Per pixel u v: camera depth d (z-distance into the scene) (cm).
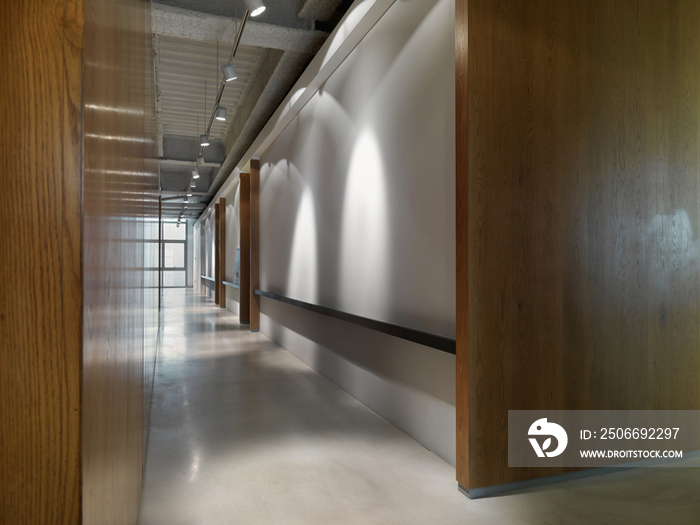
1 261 75
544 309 264
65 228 78
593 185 279
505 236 255
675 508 238
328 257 499
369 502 245
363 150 407
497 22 254
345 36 414
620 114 289
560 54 271
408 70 335
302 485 265
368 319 380
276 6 486
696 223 315
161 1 455
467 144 247
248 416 390
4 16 75
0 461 75
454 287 282
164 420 381
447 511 235
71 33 78
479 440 249
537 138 264
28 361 77
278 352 680
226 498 250
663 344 301
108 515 115
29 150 76
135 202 184
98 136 94
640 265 294
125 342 154
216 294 1481
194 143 1150
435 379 308
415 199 325
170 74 712
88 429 84
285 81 640
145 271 289
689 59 314
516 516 230
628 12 292
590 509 237
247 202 1017
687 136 312
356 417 388
